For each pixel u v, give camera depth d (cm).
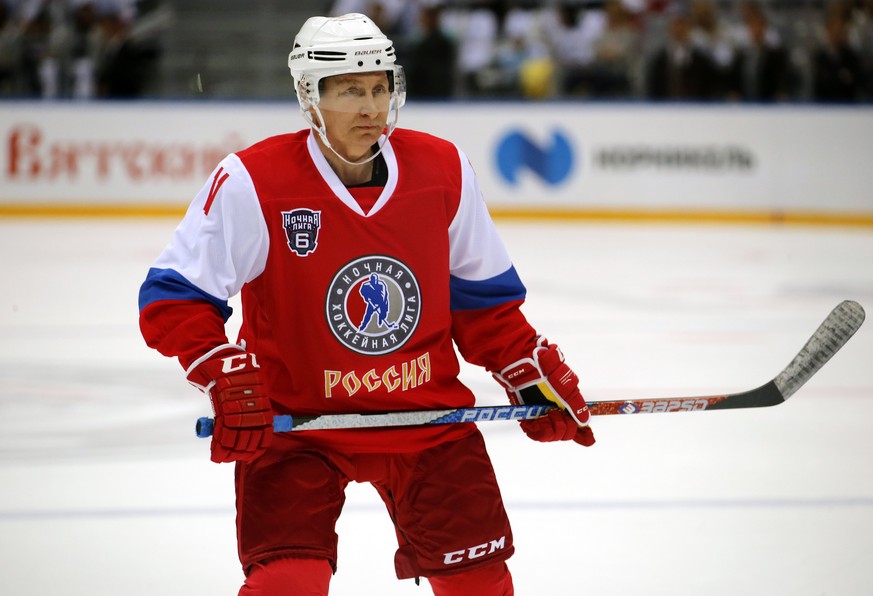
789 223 3956
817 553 1055
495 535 732
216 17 4066
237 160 716
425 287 730
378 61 702
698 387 1736
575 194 3962
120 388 1703
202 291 703
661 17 4000
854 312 776
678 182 3941
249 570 700
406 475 743
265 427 683
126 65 3956
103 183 3888
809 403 1659
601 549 1066
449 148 755
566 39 4022
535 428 770
